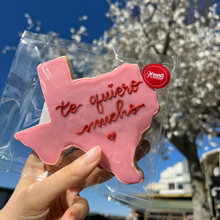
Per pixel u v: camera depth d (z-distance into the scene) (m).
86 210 0.15
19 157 0.16
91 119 0.16
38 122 0.16
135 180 0.15
